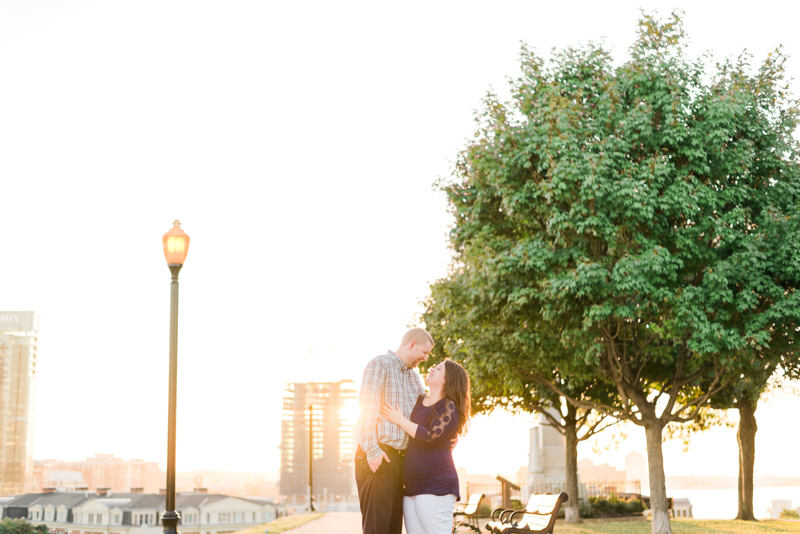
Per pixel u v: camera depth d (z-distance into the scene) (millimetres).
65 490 149250
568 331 15312
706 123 15273
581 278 14281
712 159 15438
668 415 17531
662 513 16828
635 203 13977
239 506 129000
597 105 15609
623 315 14680
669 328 14844
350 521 22312
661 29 16234
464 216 17516
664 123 15375
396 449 5586
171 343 10742
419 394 5863
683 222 15391
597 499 26344
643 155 15562
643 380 19156
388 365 5641
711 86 16172
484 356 16641
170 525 10102
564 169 14367
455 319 18109
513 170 15602
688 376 17578
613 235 14594
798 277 14781
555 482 30641
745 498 24578
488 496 30062
